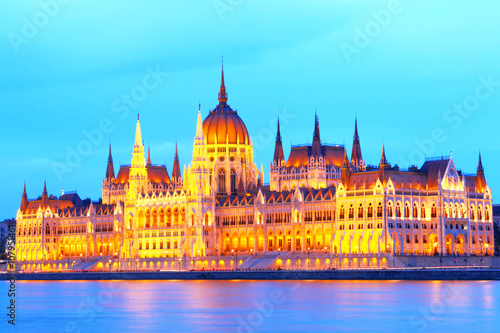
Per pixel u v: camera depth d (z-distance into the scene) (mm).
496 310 186125
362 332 157375
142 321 176375
